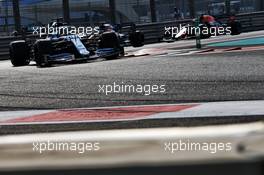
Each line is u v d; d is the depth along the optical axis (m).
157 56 34.69
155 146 3.23
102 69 27.23
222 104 14.02
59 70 28.64
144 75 22.75
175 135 3.24
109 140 3.38
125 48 50.62
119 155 3.13
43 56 32.53
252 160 2.81
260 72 20.97
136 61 31.30
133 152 3.15
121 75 23.39
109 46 34.88
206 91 16.91
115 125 11.80
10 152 3.43
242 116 11.78
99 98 17.11
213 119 11.68
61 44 33.22
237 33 63.53
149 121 12.05
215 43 45.91
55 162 3.11
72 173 3.01
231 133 3.12
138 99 16.34
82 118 13.26
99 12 121.50
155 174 2.92
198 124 11.11
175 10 83.00
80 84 21.12
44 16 117.12
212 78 20.08
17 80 24.48
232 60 27.16
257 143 2.96
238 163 2.83
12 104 16.92
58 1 117.56
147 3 121.56
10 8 110.94
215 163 2.86
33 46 34.03
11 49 35.94
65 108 15.38
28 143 3.66
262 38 48.16
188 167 2.89
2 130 12.12
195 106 14.07
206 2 113.12
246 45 39.66
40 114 14.52
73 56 32.88
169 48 43.75
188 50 38.75
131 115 13.25
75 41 33.34
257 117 11.50
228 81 18.89
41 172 3.03
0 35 78.75
